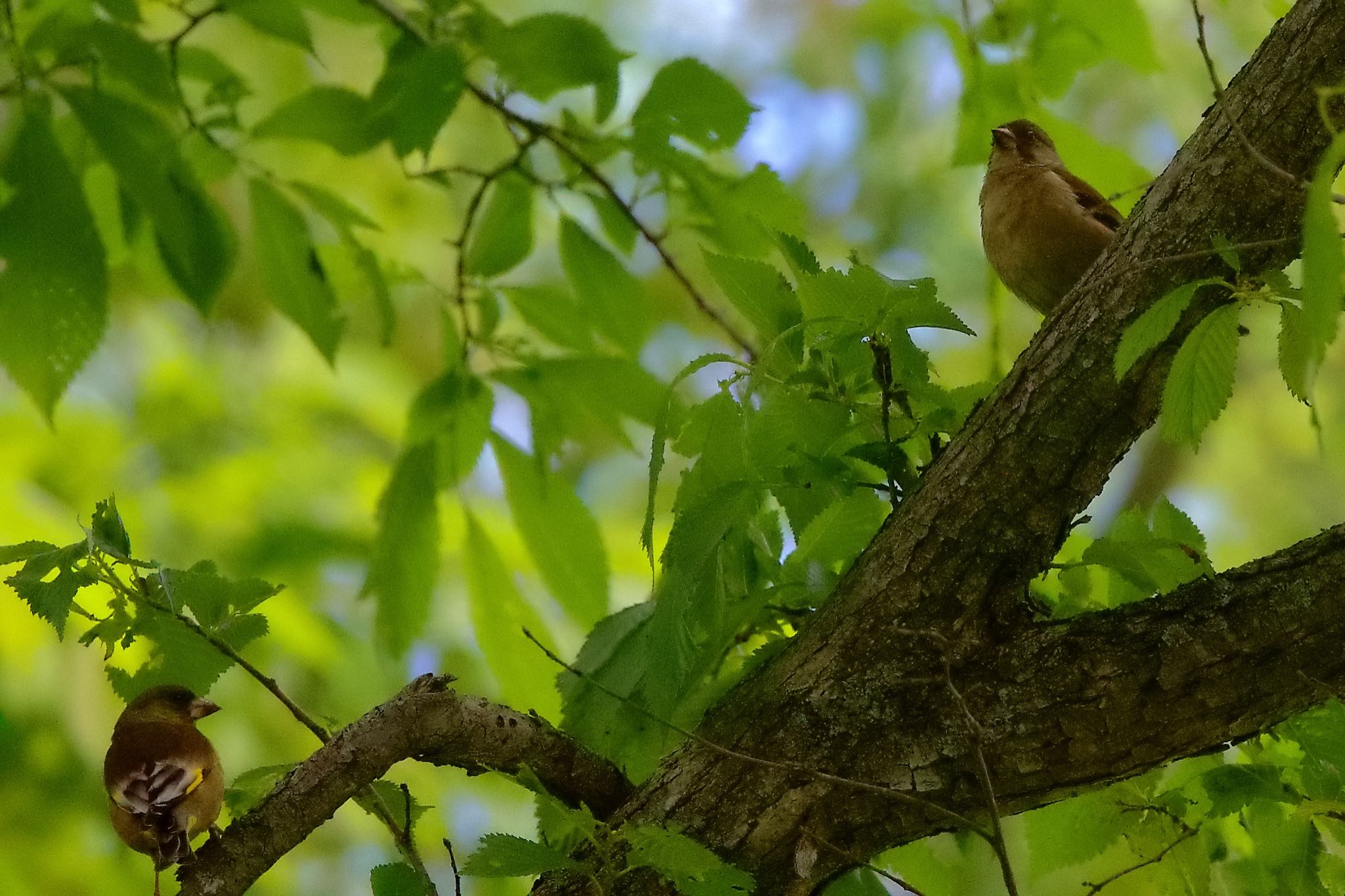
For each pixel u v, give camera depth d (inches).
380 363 541.6
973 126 351.6
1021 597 218.5
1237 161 208.1
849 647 220.2
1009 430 216.8
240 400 501.4
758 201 323.6
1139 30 339.3
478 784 418.3
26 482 428.5
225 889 207.6
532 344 334.3
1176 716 208.1
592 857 217.0
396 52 311.0
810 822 214.8
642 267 559.8
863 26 620.7
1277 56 209.2
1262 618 207.0
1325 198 133.3
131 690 229.0
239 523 449.7
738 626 248.8
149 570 224.5
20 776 434.0
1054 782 212.2
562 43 304.3
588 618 315.0
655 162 316.8
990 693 213.3
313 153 510.0
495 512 406.0
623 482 548.1
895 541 222.4
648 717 251.0
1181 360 191.3
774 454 240.1
